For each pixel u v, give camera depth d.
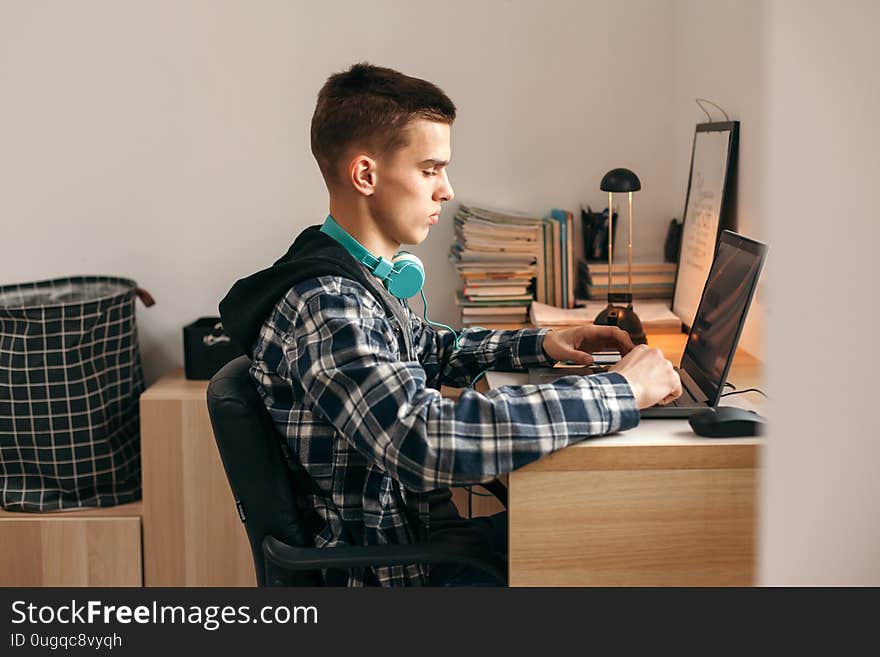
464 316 2.58
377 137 1.54
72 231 2.78
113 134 2.73
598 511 1.44
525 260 2.56
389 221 1.58
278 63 2.70
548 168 2.75
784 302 1.04
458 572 1.59
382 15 2.69
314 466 1.51
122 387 2.59
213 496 2.51
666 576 1.45
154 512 2.51
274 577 1.50
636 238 2.77
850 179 1.03
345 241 1.59
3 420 2.49
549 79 2.71
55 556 2.51
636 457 1.42
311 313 1.43
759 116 2.02
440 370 1.88
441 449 1.35
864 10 1.02
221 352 2.60
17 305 2.68
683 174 2.64
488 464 1.37
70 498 2.54
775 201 1.05
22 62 2.70
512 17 2.69
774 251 1.05
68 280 2.73
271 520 1.49
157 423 2.49
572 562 1.45
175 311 2.81
